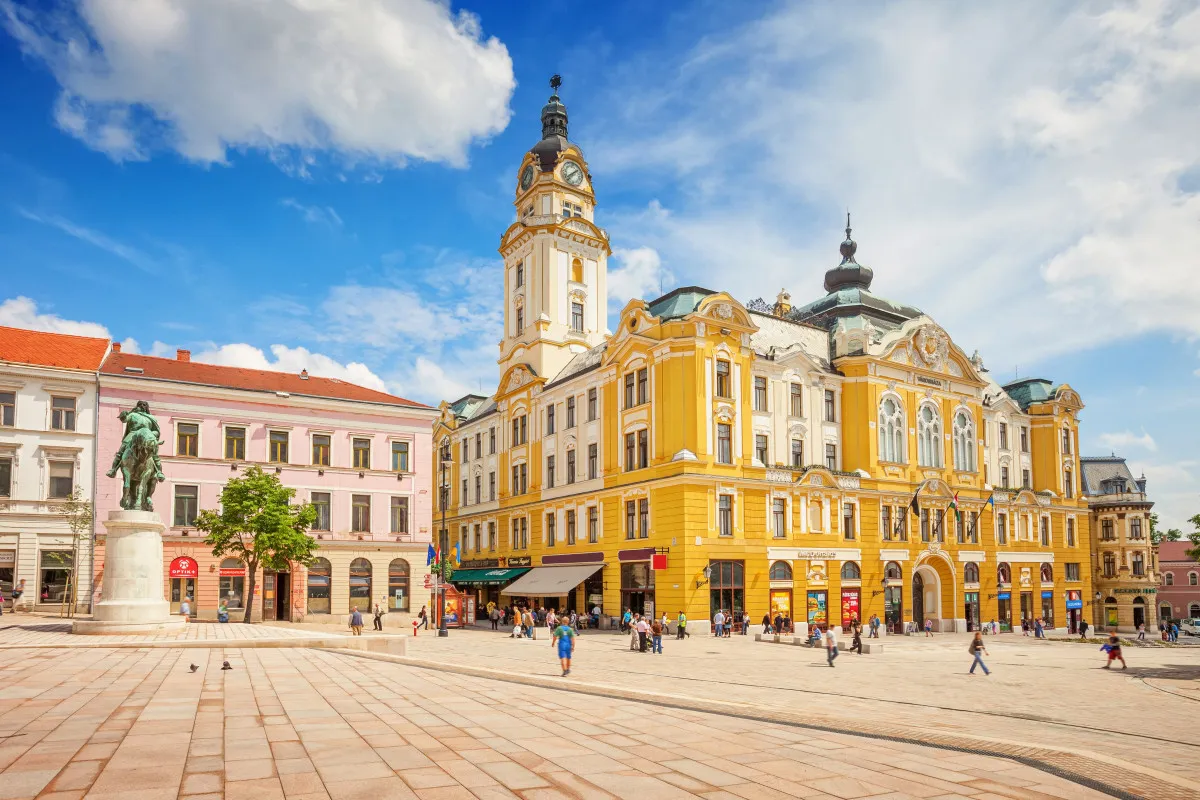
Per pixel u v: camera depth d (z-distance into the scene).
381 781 10.90
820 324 69.06
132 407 52.03
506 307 79.12
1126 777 12.11
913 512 62.78
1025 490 74.25
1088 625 77.38
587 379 62.66
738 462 54.19
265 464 55.41
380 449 59.62
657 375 54.81
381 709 16.62
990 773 12.33
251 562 47.72
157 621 33.06
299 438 56.81
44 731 13.53
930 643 51.00
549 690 20.61
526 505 69.44
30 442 49.03
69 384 50.53
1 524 47.75
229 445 54.69
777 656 37.00
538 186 75.81
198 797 9.91
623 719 16.23
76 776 10.70
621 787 11.06
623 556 56.12
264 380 59.69
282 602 54.97
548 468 67.56
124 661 24.02
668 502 52.69
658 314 58.91
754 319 62.59
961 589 66.06
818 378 62.06
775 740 14.45
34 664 22.88
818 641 42.94
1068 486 79.94
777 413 58.38
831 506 58.78
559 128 80.62
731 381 54.97
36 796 9.77
